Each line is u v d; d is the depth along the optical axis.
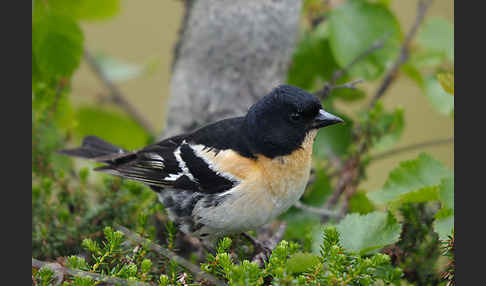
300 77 11.68
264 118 8.38
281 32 10.34
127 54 16.92
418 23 11.30
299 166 8.46
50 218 9.00
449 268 7.67
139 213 8.53
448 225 7.49
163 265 7.95
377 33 10.72
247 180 8.24
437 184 8.28
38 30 9.84
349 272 6.69
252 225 8.55
